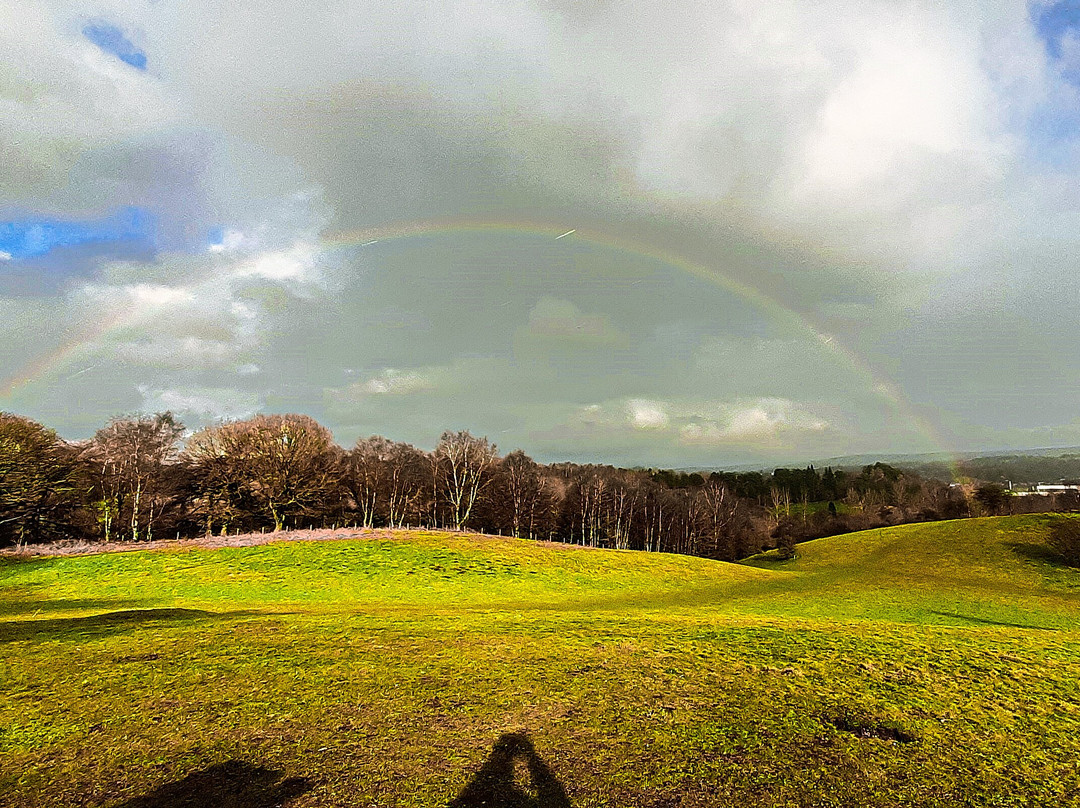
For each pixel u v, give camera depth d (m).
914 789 7.94
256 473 54.16
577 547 46.38
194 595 26.91
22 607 24.12
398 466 78.69
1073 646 15.81
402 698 10.41
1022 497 94.75
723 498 98.25
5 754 8.43
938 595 31.64
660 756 8.52
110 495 57.75
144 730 9.13
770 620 18.44
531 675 11.67
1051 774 8.52
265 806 7.10
